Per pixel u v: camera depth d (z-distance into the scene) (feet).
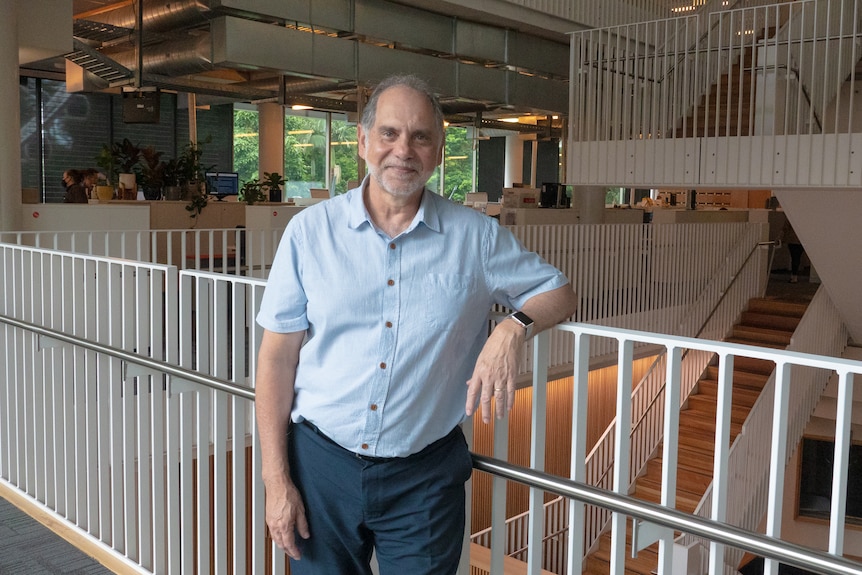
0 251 12.78
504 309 27.37
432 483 5.73
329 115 61.11
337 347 5.60
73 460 11.50
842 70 29.14
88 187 31.63
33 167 46.80
